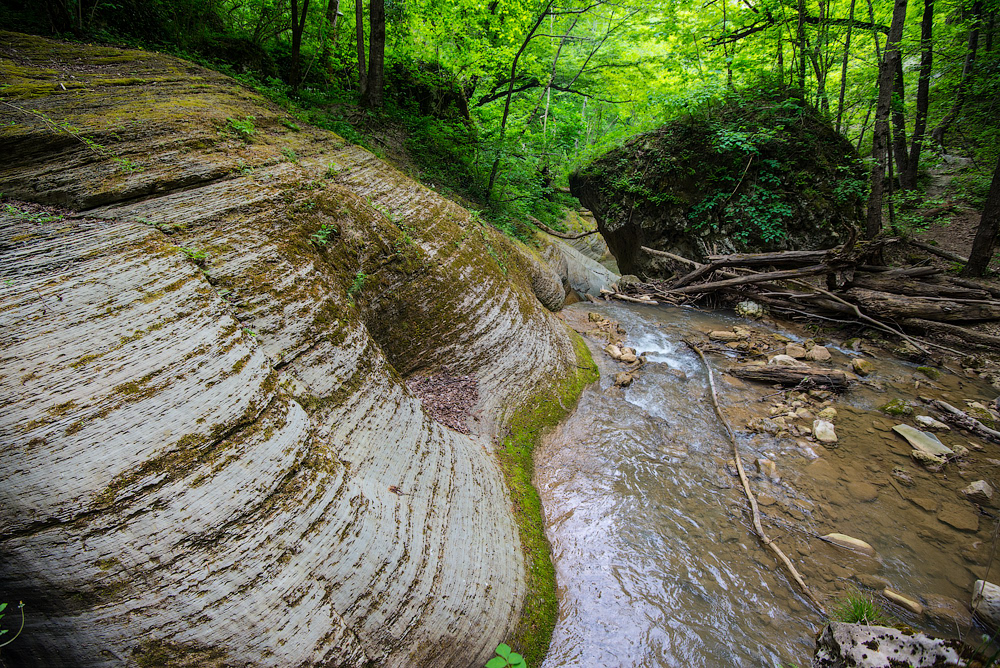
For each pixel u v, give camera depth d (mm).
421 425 3828
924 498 4668
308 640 2182
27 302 2053
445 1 10500
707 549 4070
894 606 3545
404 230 5277
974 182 13688
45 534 1842
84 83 4324
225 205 3287
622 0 12953
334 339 3342
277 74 8469
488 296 5859
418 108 10219
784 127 11727
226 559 2072
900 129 13812
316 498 2459
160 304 2377
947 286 8555
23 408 1861
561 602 3576
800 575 3809
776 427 5766
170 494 2021
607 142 14977
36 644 1994
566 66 15914
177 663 1927
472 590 3037
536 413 5523
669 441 5547
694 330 9367
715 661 3172
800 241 11375
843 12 13680
